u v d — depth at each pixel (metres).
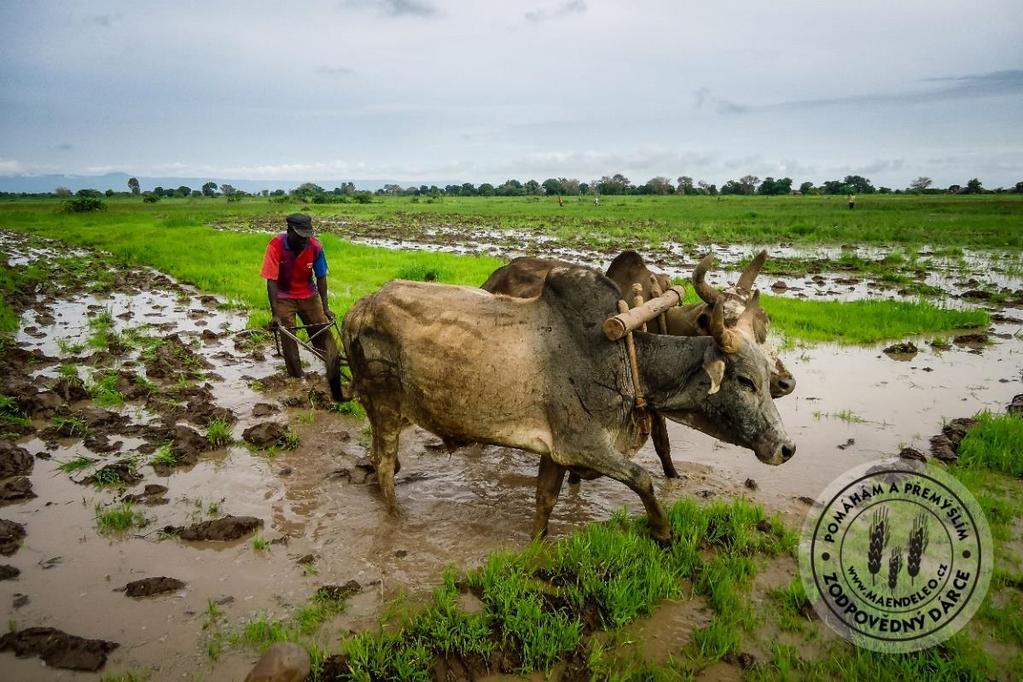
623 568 4.01
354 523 4.73
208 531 4.46
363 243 24.19
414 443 6.09
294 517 4.79
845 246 23.03
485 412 4.27
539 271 5.38
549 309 4.27
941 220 33.16
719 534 4.47
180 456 5.54
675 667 3.39
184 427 5.92
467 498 5.13
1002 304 12.11
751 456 5.84
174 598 3.87
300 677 3.04
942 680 3.20
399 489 5.25
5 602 3.79
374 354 4.63
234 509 4.87
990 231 27.05
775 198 83.75
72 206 45.31
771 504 4.96
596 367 4.12
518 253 20.48
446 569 4.21
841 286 14.65
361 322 4.68
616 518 4.73
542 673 3.39
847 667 3.38
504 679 3.36
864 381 7.60
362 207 64.94
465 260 16.53
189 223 30.08
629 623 3.73
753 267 4.88
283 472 5.43
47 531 4.52
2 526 4.43
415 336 4.41
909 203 54.78
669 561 4.19
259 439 5.89
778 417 3.99
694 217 40.19
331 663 3.32
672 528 4.50
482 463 5.74
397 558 4.32
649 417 4.41
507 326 4.28
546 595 3.90
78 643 3.41
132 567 4.15
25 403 6.39
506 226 34.56
